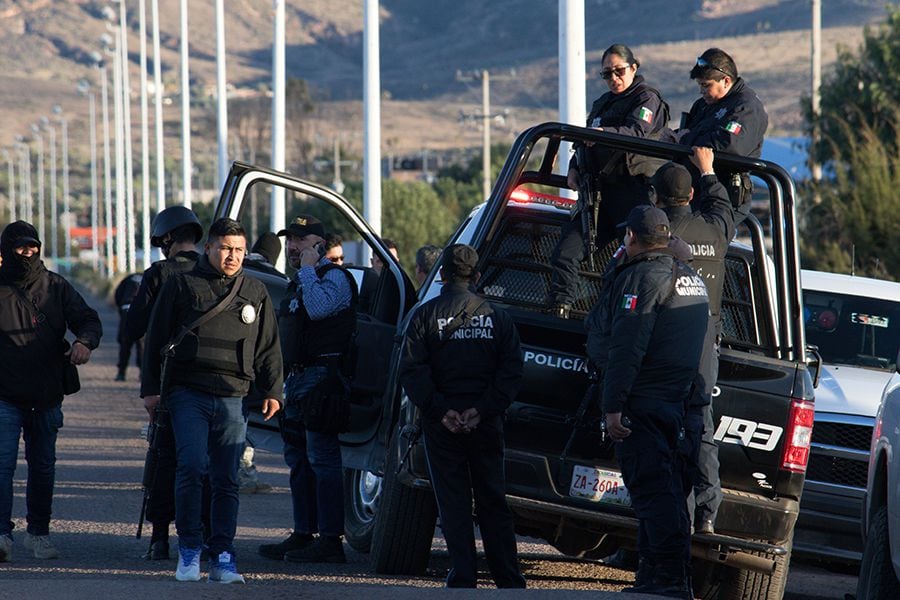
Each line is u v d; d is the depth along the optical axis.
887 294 50.31
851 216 93.50
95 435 76.56
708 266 33.31
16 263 39.31
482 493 33.41
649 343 31.20
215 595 30.50
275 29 117.75
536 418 33.78
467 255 33.41
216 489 34.25
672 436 31.44
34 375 39.19
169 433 38.91
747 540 33.59
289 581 35.66
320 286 40.34
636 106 36.41
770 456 33.88
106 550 41.03
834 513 42.75
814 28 143.25
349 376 40.59
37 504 39.56
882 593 29.48
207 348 34.16
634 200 36.09
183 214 39.97
